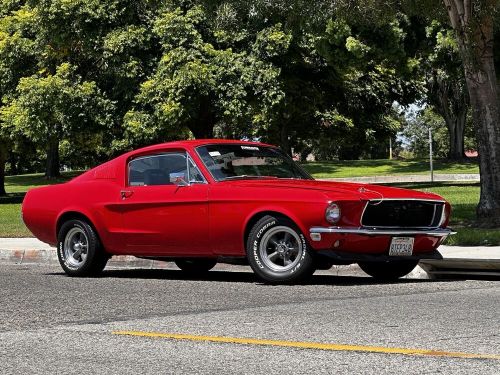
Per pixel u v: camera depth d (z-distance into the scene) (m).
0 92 35.03
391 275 10.76
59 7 29.55
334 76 32.09
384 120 41.75
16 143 38.41
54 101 30.14
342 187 9.74
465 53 16.75
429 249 10.16
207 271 12.27
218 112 29.58
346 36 27.33
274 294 8.83
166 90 28.62
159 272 12.18
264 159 10.83
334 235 9.31
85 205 11.27
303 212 9.43
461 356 5.41
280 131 44.47
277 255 9.77
